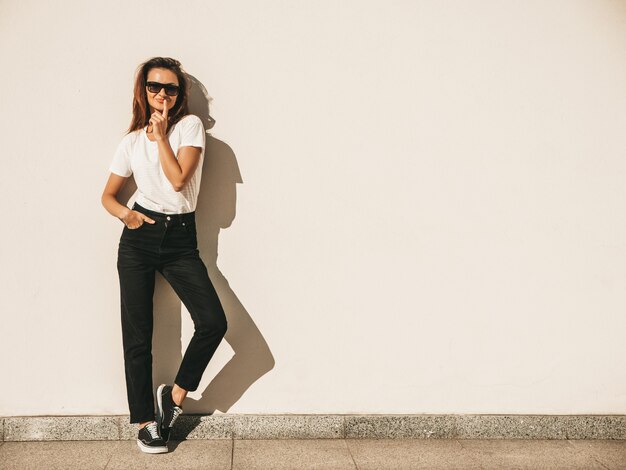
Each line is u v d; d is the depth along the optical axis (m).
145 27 3.29
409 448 3.39
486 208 3.49
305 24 3.35
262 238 3.45
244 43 3.33
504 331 3.55
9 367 3.41
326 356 3.52
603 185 3.50
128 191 3.38
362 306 3.50
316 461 3.21
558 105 3.45
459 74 3.41
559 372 3.58
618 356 3.57
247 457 3.24
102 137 3.34
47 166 3.34
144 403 3.25
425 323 3.52
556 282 3.54
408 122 3.42
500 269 3.52
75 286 3.41
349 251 3.47
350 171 3.43
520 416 3.55
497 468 3.18
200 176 3.21
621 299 3.55
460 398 3.56
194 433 3.45
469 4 3.38
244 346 3.50
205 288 3.17
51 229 3.37
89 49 3.29
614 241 3.52
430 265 3.50
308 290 3.48
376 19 3.36
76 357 3.44
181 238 3.14
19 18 3.25
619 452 3.39
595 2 3.40
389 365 3.53
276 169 3.41
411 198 3.46
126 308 3.18
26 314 3.40
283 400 3.52
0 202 3.33
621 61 3.43
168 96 3.09
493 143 3.46
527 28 3.41
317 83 3.38
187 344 3.49
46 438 3.40
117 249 3.40
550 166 3.48
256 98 3.37
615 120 3.47
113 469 3.07
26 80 3.28
